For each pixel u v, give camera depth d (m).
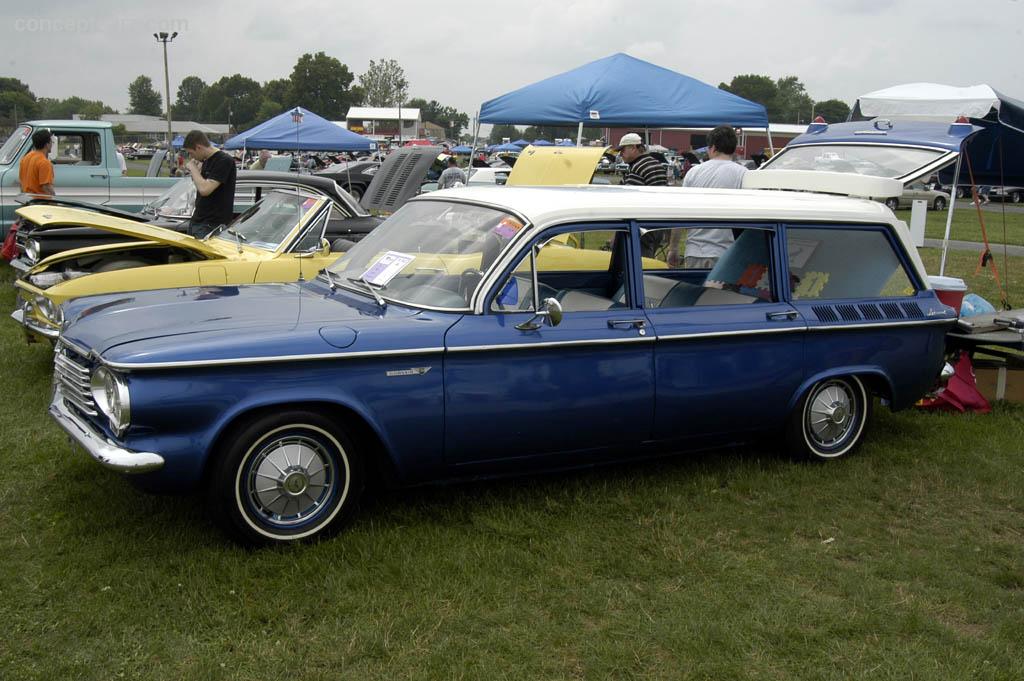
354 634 3.30
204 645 3.22
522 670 3.15
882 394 5.53
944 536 4.45
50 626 3.29
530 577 3.83
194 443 3.68
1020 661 3.33
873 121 7.93
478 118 11.39
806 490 4.90
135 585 3.58
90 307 4.53
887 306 5.36
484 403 4.18
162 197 10.20
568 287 5.25
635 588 3.79
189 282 6.30
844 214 5.27
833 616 3.58
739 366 4.84
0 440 5.19
